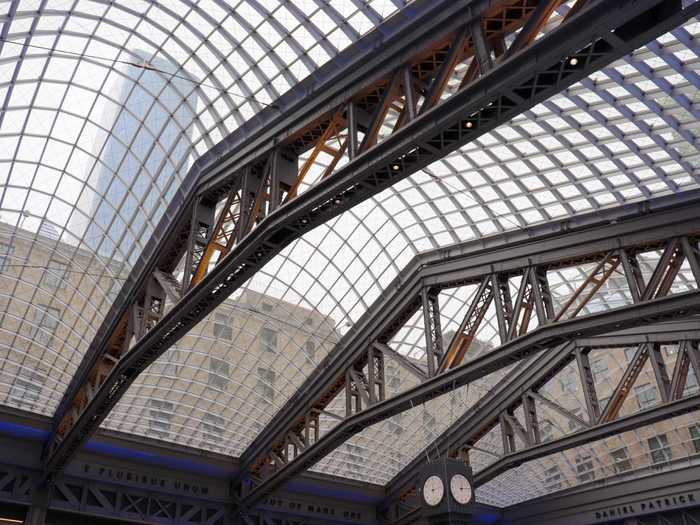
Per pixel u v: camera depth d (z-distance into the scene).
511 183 33.34
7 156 32.53
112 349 35.75
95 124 32.59
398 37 20.14
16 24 26.86
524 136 30.33
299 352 43.72
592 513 49.88
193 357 43.22
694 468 44.69
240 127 26.05
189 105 29.59
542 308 28.73
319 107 22.75
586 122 28.50
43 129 32.25
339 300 42.41
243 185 25.55
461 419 47.09
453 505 31.16
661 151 28.50
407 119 19.33
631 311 25.78
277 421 44.31
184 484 45.34
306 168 23.30
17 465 39.66
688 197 25.78
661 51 23.66
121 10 27.36
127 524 43.72
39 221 35.62
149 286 32.03
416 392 32.09
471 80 18.19
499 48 18.50
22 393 41.88
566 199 32.81
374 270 41.56
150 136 31.92
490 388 47.53
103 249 36.47
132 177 33.50
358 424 36.31
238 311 41.97
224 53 27.14
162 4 26.64
